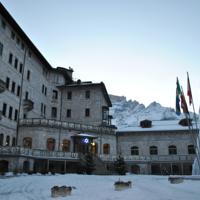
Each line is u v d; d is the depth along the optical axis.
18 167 36.50
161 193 15.83
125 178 30.92
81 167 42.34
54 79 60.94
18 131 45.50
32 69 51.75
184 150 53.09
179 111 29.05
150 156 52.38
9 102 42.25
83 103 58.75
